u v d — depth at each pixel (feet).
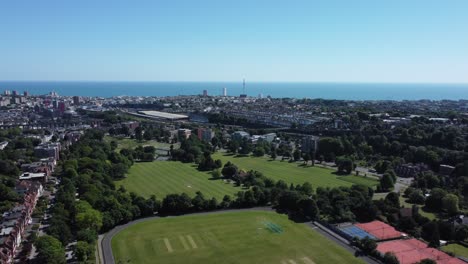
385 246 629.10
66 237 610.24
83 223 649.20
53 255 539.70
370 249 611.47
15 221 655.35
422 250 614.75
